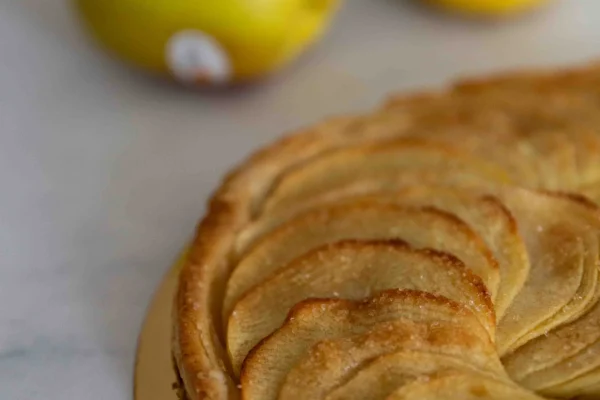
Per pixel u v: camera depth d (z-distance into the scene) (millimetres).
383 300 332
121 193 415
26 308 382
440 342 324
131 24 416
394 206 357
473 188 365
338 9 475
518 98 399
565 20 472
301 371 323
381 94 446
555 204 357
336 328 332
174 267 371
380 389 318
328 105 442
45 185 418
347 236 354
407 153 375
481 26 471
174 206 410
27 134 436
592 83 405
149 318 358
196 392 332
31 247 399
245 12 407
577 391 328
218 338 344
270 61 429
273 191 372
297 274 344
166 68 431
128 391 360
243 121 438
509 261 346
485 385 318
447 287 337
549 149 378
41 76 458
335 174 374
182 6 407
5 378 363
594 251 345
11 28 479
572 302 338
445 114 396
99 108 445
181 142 431
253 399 325
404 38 469
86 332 375
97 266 393
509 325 335
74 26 479
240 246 361
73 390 360
